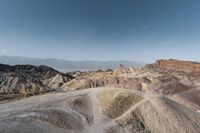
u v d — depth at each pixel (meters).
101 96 48.53
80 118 39.84
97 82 180.38
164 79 132.50
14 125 35.34
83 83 180.50
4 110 42.84
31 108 43.56
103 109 43.41
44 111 41.59
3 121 36.78
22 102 48.38
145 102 43.25
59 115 39.97
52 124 36.69
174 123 39.22
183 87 112.44
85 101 47.25
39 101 48.66
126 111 42.03
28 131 33.78
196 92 96.25
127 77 173.88
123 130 36.75
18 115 39.66
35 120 37.56
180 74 151.00
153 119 39.66
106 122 38.88
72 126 36.81
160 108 42.03
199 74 146.50
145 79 147.75
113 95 46.97
